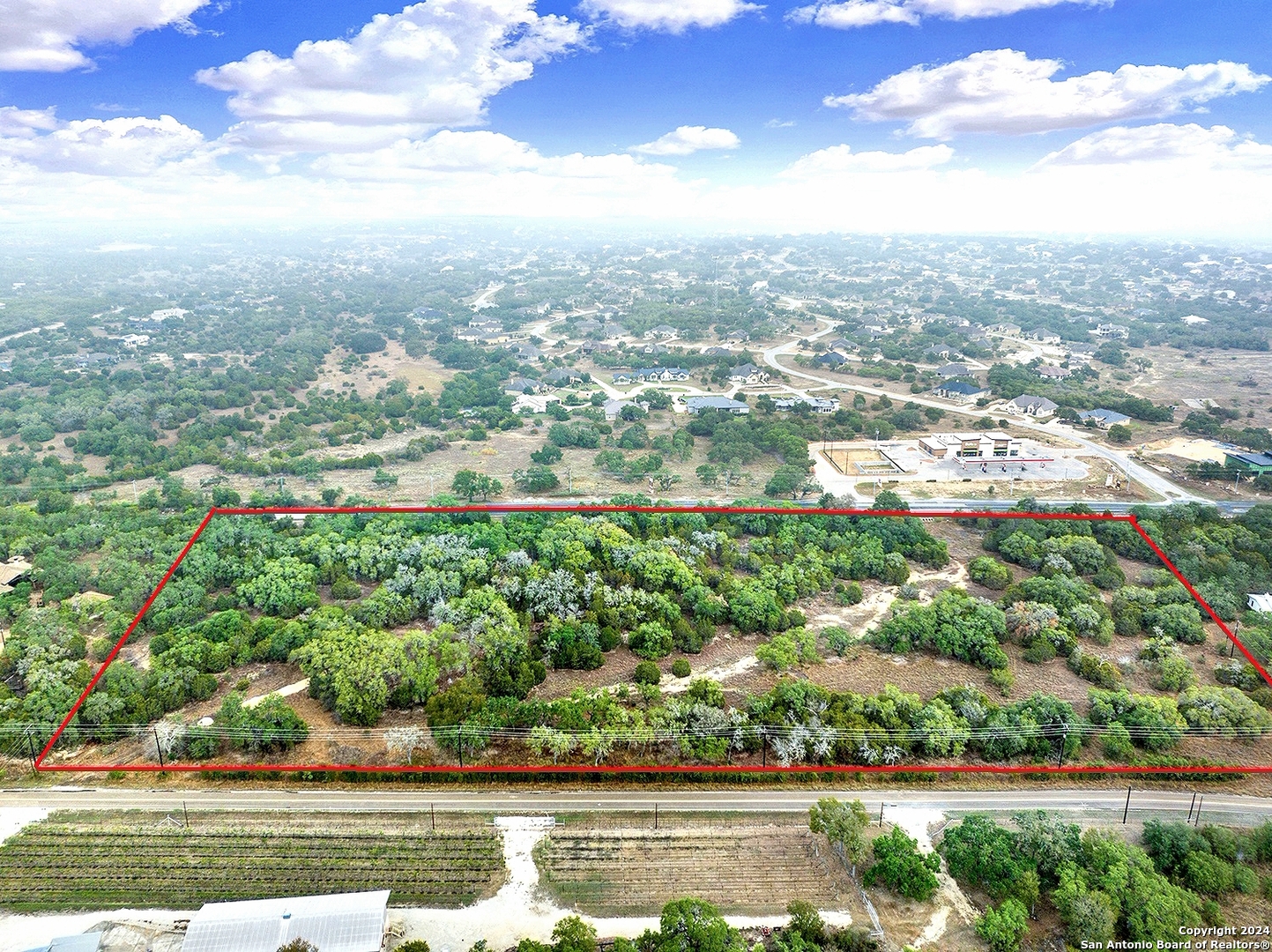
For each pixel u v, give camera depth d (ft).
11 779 226.17
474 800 221.05
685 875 197.77
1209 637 307.58
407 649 267.80
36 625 288.30
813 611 329.72
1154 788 232.12
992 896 192.13
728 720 239.50
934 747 238.27
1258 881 193.36
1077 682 281.33
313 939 165.89
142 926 179.83
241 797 220.64
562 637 282.77
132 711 246.88
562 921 174.09
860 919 186.60
